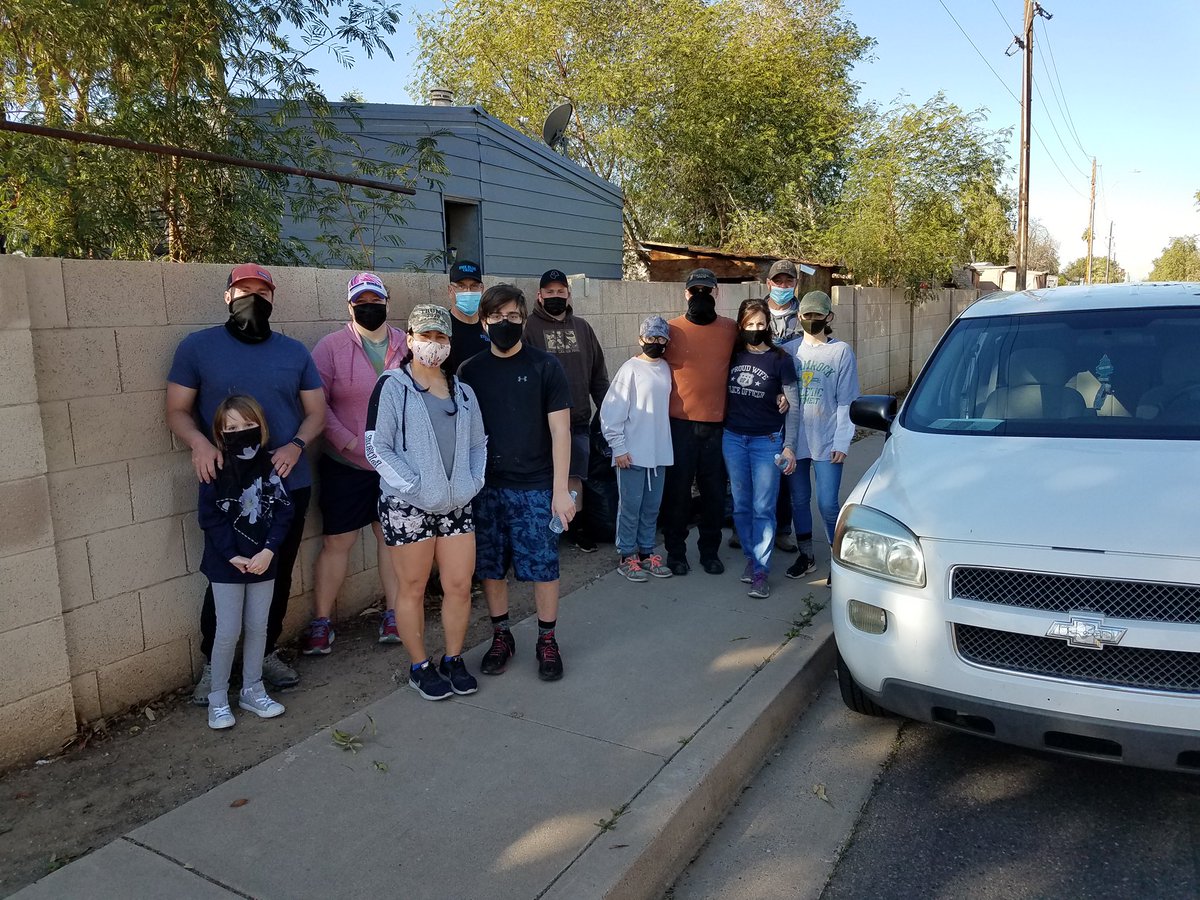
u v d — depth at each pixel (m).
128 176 5.35
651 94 19.11
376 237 9.43
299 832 2.89
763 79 18.98
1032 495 3.29
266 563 3.60
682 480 5.64
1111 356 4.16
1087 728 2.89
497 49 19.48
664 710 3.79
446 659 3.99
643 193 20.14
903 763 3.70
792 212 18.97
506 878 2.67
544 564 4.05
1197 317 4.25
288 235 8.72
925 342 17.06
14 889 2.62
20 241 5.24
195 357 3.64
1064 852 3.05
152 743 3.51
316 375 4.01
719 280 13.16
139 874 2.66
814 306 5.39
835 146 20.08
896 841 3.15
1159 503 3.09
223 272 3.96
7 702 3.21
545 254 12.45
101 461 3.50
